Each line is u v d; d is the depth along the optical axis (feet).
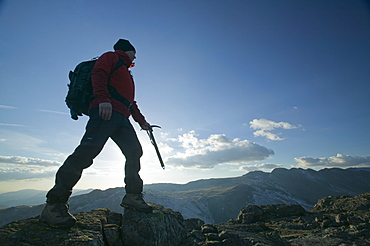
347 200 38.37
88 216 11.47
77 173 9.25
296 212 33.47
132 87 11.28
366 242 18.99
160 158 12.97
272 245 14.34
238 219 31.53
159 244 10.87
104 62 9.80
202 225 20.34
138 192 11.47
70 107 10.53
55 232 8.62
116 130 10.77
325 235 21.88
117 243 10.04
